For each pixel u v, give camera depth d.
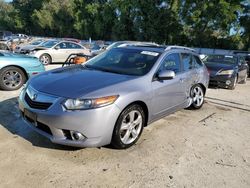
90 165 3.64
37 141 4.19
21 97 4.20
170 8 40.00
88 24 56.09
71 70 4.71
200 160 4.03
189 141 4.67
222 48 40.44
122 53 5.25
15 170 3.42
